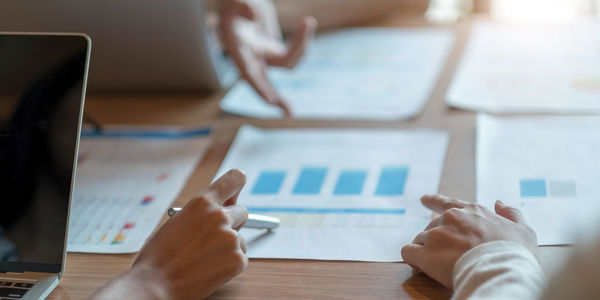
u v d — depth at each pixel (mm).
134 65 1253
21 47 754
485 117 1065
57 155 728
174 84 1295
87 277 738
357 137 1047
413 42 1491
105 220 861
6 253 726
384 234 774
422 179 892
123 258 774
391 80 1278
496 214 701
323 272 716
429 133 1033
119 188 948
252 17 1179
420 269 683
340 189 891
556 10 1730
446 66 1325
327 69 1376
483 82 1220
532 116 1054
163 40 1195
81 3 1145
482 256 625
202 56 1223
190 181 951
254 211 853
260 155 1016
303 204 862
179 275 660
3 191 735
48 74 747
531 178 862
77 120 729
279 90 1290
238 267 666
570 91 1139
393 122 1094
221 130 1124
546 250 715
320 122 1122
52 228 719
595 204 783
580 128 991
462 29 1558
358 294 673
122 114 1230
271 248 768
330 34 1605
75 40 752
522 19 1606
